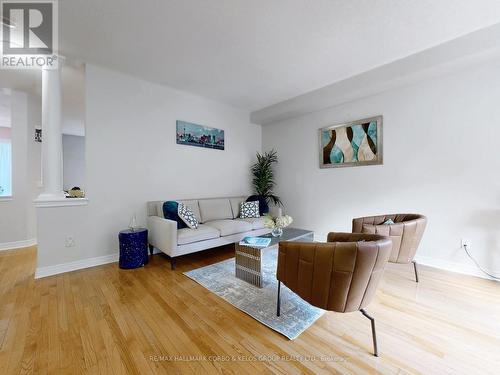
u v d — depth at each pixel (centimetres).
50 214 264
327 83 349
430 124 287
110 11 198
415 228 228
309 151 425
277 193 481
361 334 161
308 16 206
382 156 329
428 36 236
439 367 131
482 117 253
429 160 289
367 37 238
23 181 388
